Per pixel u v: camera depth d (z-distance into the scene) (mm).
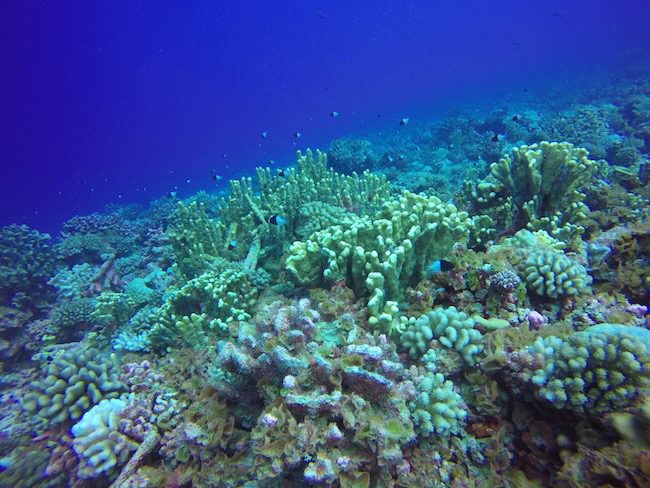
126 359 1419
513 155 1662
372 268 1165
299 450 851
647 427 781
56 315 2295
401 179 4227
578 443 857
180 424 1103
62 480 1115
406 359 1092
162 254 2893
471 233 1597
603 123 4414
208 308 1501
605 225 1718
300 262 1243
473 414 989
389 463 858
